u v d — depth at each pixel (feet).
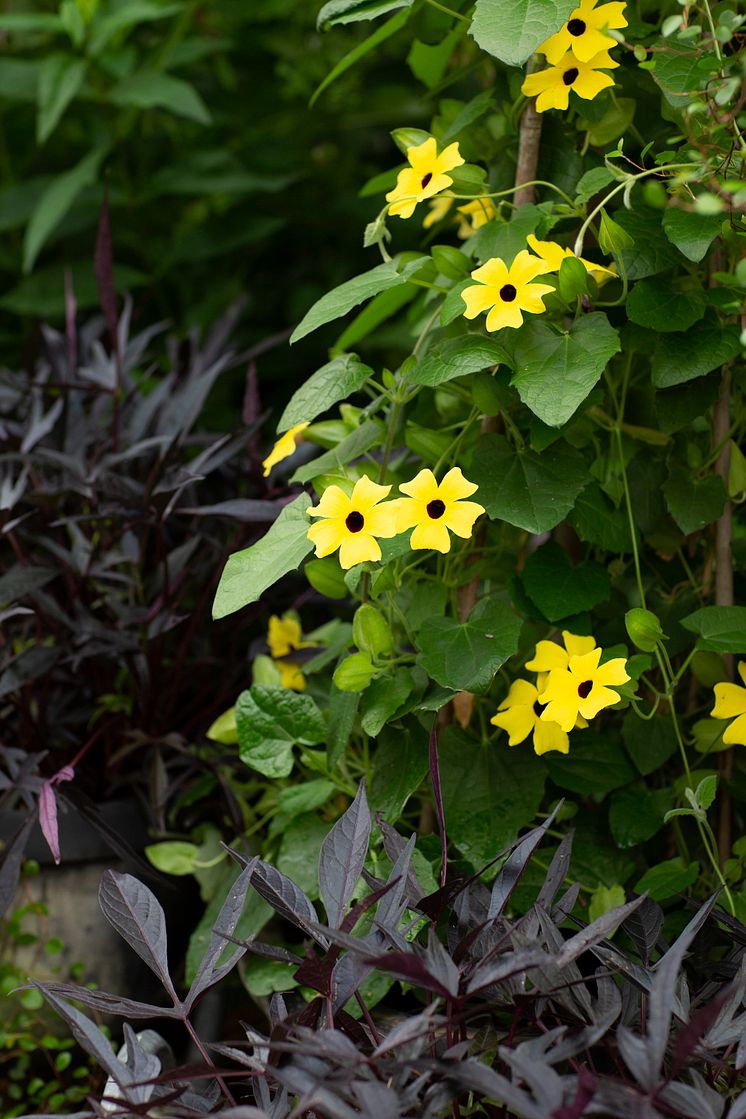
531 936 4.20
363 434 4.70
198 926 5.03
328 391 4.54
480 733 4.77
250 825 5.07
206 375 5.25
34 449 5.21
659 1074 4.11
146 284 7.43
